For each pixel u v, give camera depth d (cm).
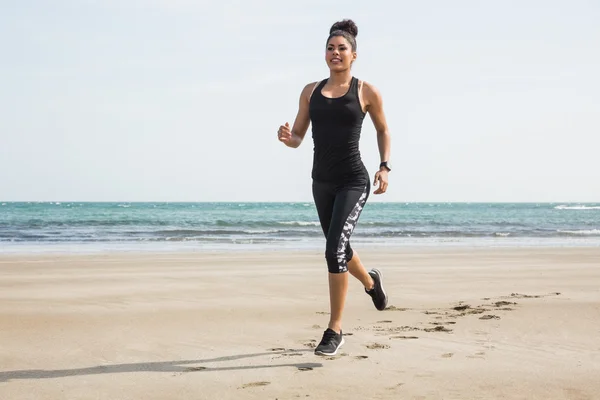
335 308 381
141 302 635
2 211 5594
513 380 334
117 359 386
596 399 301
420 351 405
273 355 396
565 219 4584
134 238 2017
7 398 304
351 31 384
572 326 495
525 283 812
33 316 546
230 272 936
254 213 5653
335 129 373
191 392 314
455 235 2364
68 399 303
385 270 980
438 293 711
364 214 5956
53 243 1753
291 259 1177
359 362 375
